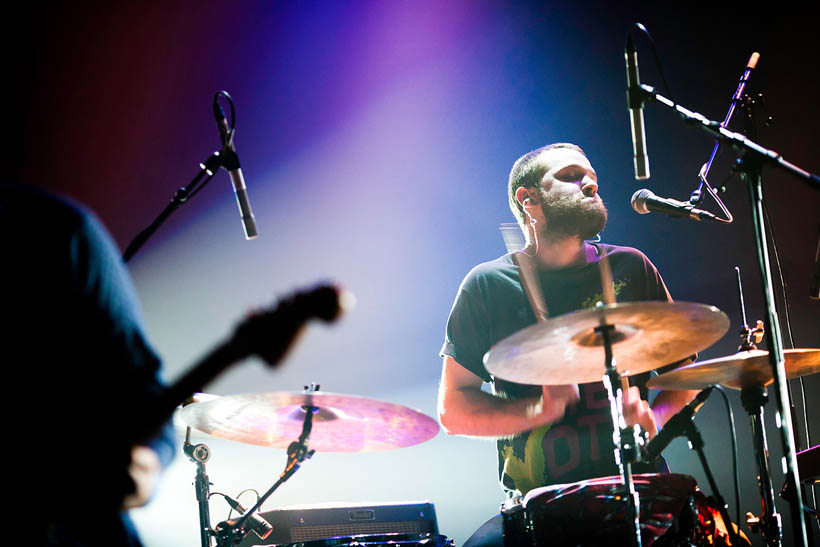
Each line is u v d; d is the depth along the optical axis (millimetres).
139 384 1268
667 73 5977
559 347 2732
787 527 5051
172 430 1294
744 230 5660
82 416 1191
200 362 1183
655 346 2848
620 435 2580
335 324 1166
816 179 2473
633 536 2508
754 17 5809
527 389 3693
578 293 3811
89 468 1147
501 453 3729
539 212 3900
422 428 3146
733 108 3521
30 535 1121
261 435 3480
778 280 5508
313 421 3273
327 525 3416
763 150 2529
